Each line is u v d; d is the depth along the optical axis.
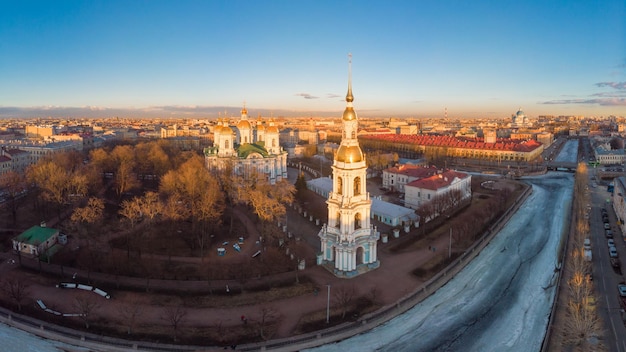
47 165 192.38
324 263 123.62
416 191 192.62
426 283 112.94
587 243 140.38
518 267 127.81
